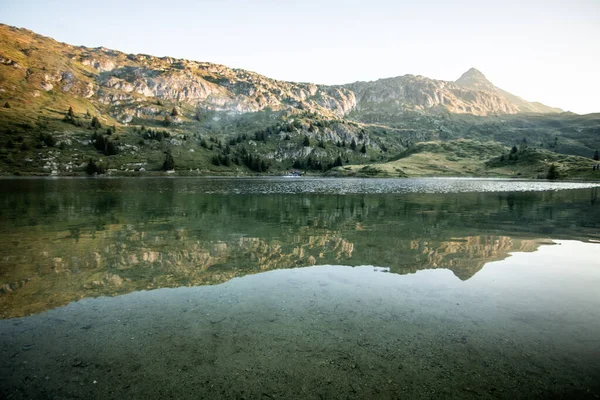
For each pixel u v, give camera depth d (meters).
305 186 93.31
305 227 24.44
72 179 125.12
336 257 15.90
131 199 46.25
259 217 29.78
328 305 10.03
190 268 13.97
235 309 9.71
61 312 9.46
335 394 6.08
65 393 6.10
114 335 8.16
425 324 8.83
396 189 78.38
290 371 6.75
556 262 15.23
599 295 11.08
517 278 12.85
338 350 7.54
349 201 46.00
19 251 16.67
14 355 7.27
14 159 171.75
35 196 48.84
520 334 8.31
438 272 13.57
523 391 6.21
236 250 17.22
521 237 21.05
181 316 9.21
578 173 157.38
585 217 30.14
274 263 14.83
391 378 6.57
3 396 5.96
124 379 6.50
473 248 17.91
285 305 10.02
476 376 6.66
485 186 93.12
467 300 10.54
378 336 8.18
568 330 8.56
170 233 21.81
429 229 23.72
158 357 7.22
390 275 13.10
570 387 6.33
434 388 6.28
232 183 112.56
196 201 44.53
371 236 21.12
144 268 13.91
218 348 7.58
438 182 126.50
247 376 6.59
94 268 13.84
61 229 22.95
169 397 5.98
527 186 92.38
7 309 9.66
